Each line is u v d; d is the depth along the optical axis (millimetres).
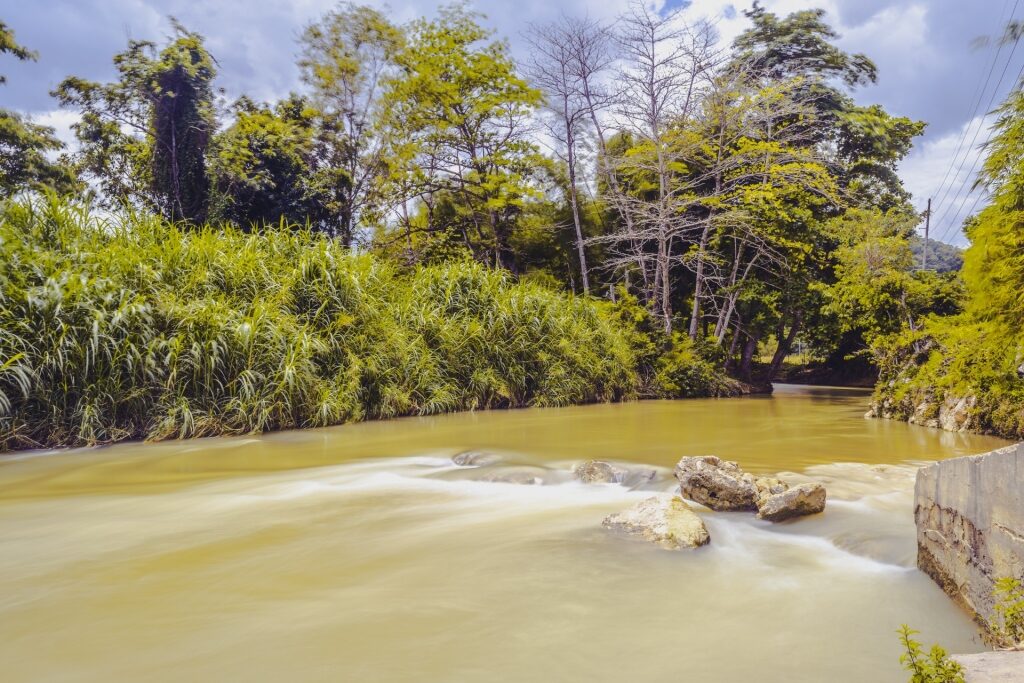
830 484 5340
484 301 14352
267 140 20047
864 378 28984
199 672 2500
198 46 19719
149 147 22469
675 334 19469
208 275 10148
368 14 22891
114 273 9016
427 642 2766
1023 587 2434
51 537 4289
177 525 4582
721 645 2756
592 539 4164
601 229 26078
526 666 2559
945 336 10336
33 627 2908
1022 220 6676
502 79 23453
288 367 9727
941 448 7574
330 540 4230
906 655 2146
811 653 2682
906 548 3783
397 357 12148
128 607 3139
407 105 23062
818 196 22125
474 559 3832
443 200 26844
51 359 7871
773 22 27641
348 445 8070
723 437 8680
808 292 22516
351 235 22609
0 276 8031
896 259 17203
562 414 12445
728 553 3910
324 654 2650
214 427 9023
